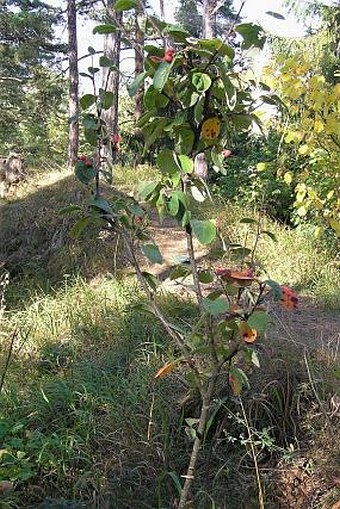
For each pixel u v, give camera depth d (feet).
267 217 31.22
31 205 32.37
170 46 7.48
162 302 20.22
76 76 45.78
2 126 76.84
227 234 27.61
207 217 29.19
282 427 13.71
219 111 7.87
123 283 23.80
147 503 12.32
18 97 75.66
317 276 24.26
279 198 31.55
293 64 11.39
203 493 12.15
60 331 20.85
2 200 34.14
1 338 20.52
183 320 18.49
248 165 33.76
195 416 13.89
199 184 8.13
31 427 14.57
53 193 33.09
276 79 11.38
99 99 8.70
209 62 7.39
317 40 22.98
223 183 35.86
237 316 7.89
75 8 46.24
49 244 29.96
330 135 11.85
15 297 26.11
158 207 8.14
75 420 14.56
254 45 7.88
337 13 28.89
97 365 16.89
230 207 31.45
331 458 12.61
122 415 14.20
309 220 28.63
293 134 11.94
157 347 17.12
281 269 24.72
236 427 13.51
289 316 20.27
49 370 18.25
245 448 13.15
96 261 27.50
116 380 15.72
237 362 14.26
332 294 22.08
